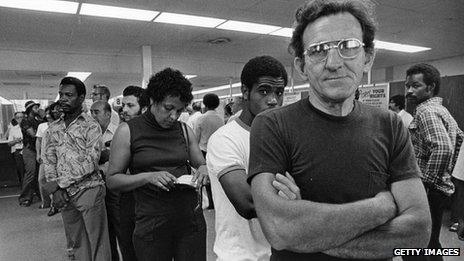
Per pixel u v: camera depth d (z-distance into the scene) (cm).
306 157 71
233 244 107
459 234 287
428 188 168
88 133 209
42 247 315
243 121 112
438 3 471
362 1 75
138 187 142
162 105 148
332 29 72
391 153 76
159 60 873
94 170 209
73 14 488
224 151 105
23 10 467
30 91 1291
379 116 77
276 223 70
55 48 712
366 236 68
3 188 594
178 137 159
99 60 802
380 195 71
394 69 1067
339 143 71
